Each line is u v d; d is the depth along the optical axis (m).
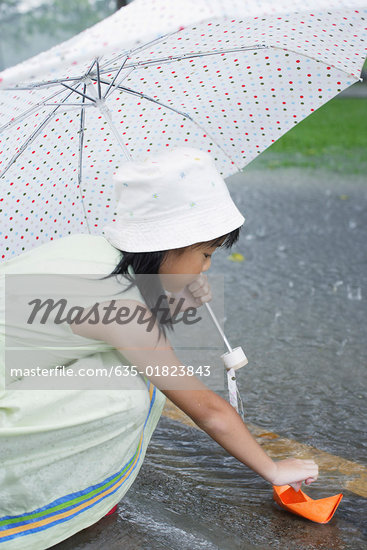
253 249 4.54
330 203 5.81
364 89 14.70
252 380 2.68
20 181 2.02
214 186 1.62
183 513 1.84
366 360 2.83
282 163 7.94
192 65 1.98
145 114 2.04
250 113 2.05
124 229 1.65
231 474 2.05
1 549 1.62
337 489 1.94
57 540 1.69
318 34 1.91
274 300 3.57
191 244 1.59
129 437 1.69
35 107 1.91
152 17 1.35
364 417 2.37
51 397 1.63
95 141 2.05
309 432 2.28
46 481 1.63
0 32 28.81
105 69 1.91
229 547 1.68
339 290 3.70
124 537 1.73
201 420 1.70
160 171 1.58
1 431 1.57
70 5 27.72
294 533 1.74
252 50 1.94
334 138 9.45
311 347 2.98
